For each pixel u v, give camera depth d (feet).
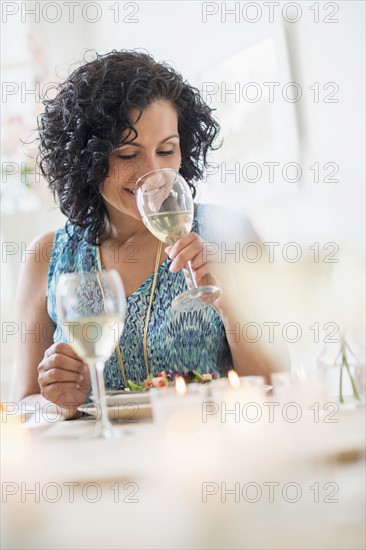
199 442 2.98
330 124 10.66
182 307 4.99
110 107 6.05
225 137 13.30
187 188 5.33
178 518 2.00
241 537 1.87
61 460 3.02
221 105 13.37
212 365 6.56
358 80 9.98
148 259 6.75
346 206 10.32
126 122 5.98
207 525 1.96
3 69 18.10
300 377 4.24
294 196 11.54
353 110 10.10
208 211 7.09
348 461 2.63
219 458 2.59
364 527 1.90
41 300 7.05
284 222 11.80
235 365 6.33
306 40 11.09
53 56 18.08
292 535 1.88
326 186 10.80
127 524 1.98
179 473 2.45
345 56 10.20
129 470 2.64
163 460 2.76
